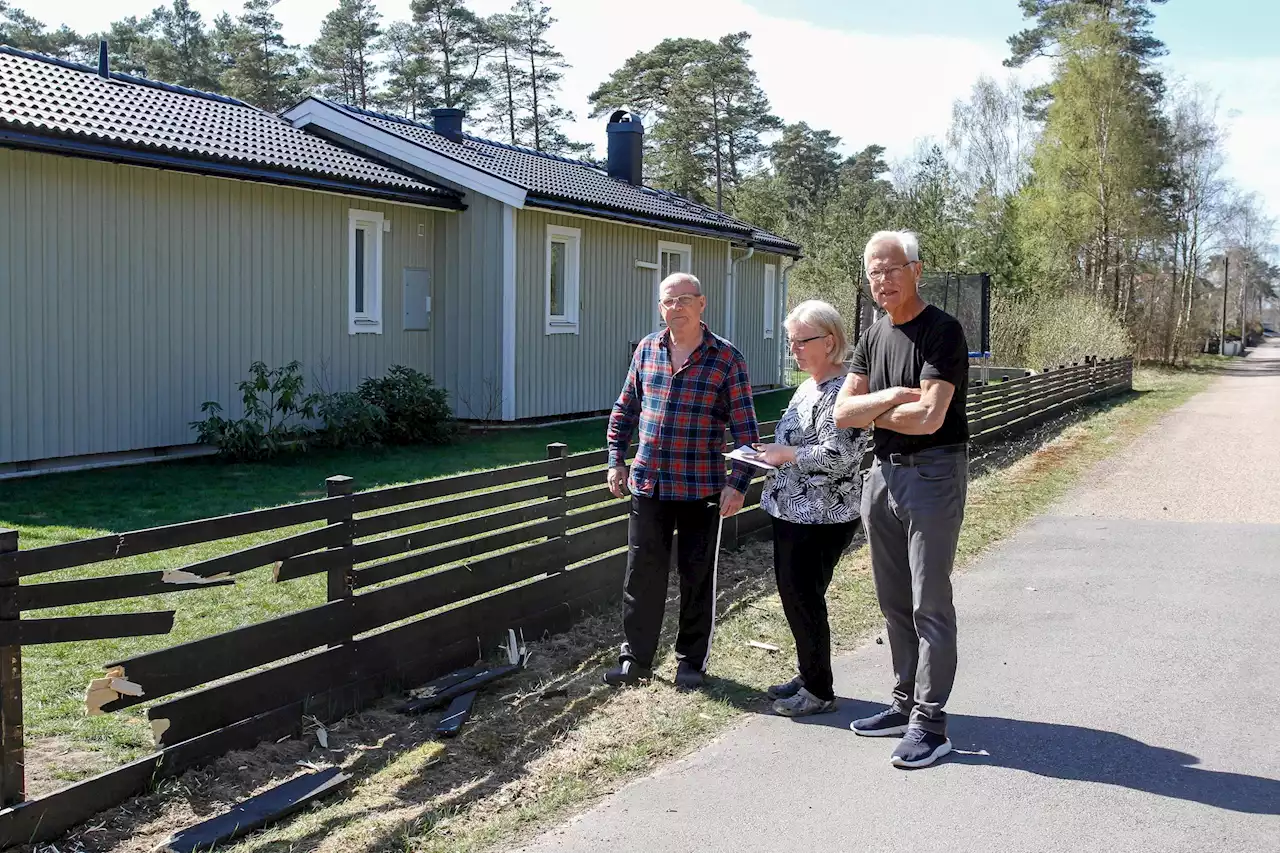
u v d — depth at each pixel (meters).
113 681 3.65
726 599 6.67
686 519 5.16
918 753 4.25
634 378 5.36
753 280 22.23
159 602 6.05
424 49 49.12
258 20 47.59
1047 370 17.72
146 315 10.95
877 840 3.65
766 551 7.93
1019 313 26.77
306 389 12.81
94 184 10.38
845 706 4.96
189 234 11.33
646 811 3.88
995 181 48.03
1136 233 42.16
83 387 10.41
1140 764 4.27
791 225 42.84
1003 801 3.94
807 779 4.15
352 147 15.27
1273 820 3.78
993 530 9.07
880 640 5.97
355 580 4.64
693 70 52.75
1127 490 11.24
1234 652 5.73
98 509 8.48
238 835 3.58
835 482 4.67
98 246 10.45
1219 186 50.06
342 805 3.86
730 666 5.49
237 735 4.11
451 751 4.34
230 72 47.06
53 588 3.42
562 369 15.94
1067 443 15.35
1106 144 40.28
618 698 5.02
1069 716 4.79
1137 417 19.53
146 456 11.09
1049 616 6.45
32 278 9.91
